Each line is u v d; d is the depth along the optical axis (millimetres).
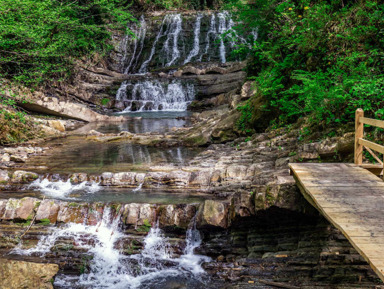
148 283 4797
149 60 25344
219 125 9891
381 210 3496
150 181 7027
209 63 21969
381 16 6617
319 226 4660
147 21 26922
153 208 5676
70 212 5883
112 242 5422
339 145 5523
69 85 18609
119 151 9766
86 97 18766
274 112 8875
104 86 20047
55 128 13086
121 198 6375
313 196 3861
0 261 4352
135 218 5625
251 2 11359
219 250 5176
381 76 6012
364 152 5422
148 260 5160
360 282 4191
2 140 10469
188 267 5008
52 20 13016
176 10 29156
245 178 6402
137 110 19312
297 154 6227
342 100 6227
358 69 6129
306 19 8039
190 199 6121
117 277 4984
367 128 5852
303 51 8133
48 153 9625
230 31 12414
